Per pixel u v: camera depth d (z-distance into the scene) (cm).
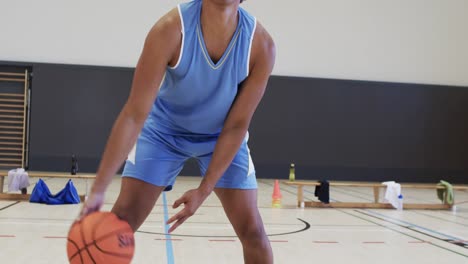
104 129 1097
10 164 1081
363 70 1184
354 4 1179
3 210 526
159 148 204
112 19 1109
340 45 1177
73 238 150
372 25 1185
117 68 1102
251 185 210
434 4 1198
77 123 1091
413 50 1195
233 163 205
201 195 185
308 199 774
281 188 961
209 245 385
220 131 211
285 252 370
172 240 400
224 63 177
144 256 339
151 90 170
